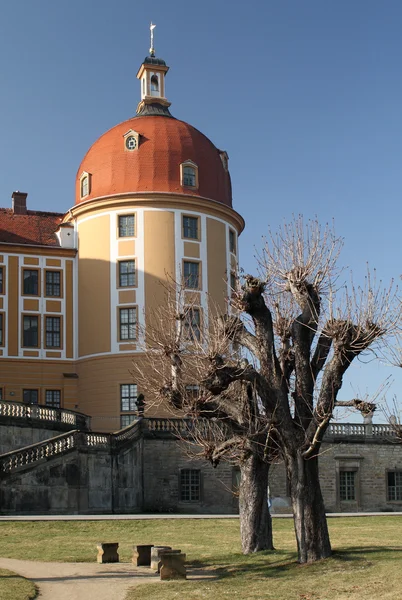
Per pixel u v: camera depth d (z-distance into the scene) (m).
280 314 22.56
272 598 15.94
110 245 55.16
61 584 18.09
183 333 24.91
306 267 21.02
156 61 61.66
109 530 27.78
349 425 48.19
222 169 59.19
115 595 16.73
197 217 56.03
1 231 57.69
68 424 41.97
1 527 27.30
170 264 54.41
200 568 20.23
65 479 35.41
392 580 16.45
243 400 21.78
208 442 23.09
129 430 40.88
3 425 36.94
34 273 56.47
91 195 56.66
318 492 19.41
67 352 55.91
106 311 54.38
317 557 19.11
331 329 19.33
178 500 42.53
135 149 56.38
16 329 55.22
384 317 19.55
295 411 19.83
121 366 53.00
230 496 43.56
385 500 48.06
